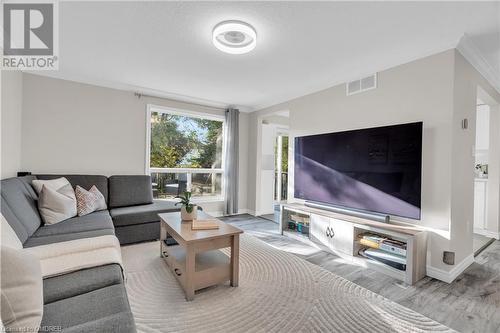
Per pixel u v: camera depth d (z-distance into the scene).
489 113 3.79
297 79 3.26
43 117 3.15
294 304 1.82
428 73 2.37
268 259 2.67
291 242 3.26
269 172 5.21
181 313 1.68
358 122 2.98
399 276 2.24
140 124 3.88
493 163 3.69
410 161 2.35
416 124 2.31
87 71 3.12
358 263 2.55
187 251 1.82
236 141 4.84
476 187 3.91
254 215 4.90
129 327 0.91
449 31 2.05
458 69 2.28
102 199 3.08
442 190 2.26
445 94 2.25
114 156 3.66
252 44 2.19
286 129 5.56
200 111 4.49
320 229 2.97
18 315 0.75
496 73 2.87
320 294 1.96
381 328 1.57
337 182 3.04
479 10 1.77
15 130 2.80
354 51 2.44
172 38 2.26
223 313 1.69
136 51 2.54
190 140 4.52
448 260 2.20
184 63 2.82
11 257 0.78
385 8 1.77
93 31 2.16
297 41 2.26
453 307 1.82
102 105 3.56
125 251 2.76
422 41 2.22
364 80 2.92
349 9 1.79
